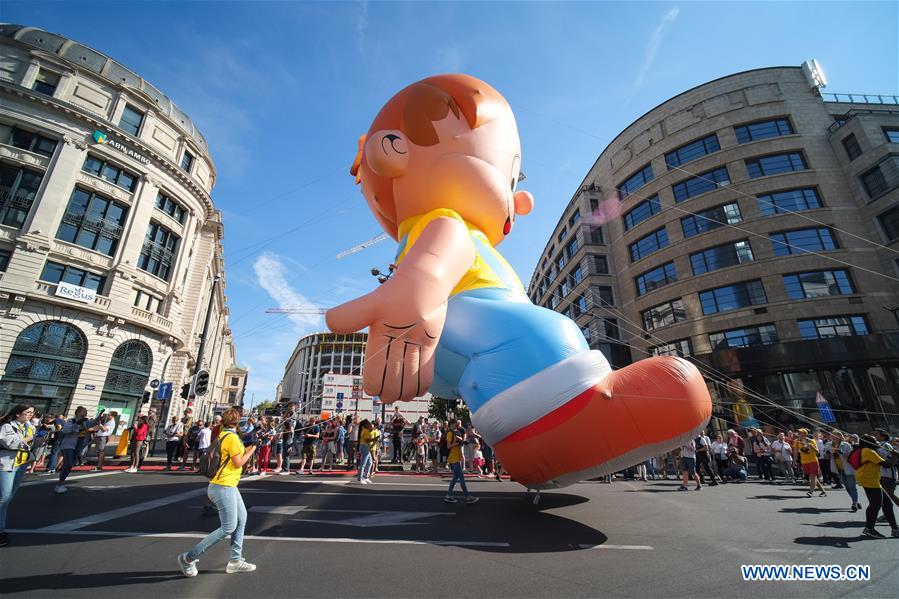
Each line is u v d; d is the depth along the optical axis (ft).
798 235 70.59
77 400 73.77
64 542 15.01
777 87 80.33
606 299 92.99
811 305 66.08
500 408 18.04
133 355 84.38
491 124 23.12
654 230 85.66
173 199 96.99
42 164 77.66
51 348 72.74
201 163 106.32
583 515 21.27
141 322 84.64
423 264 17.80
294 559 13.71
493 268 21.81
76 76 84.12
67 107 79.71
